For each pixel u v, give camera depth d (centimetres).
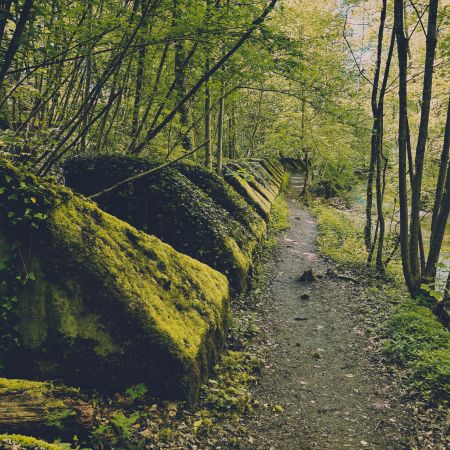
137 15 642
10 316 461
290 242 1539
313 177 3136
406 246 952
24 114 906
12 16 461
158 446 439
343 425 536
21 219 470
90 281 491
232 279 912
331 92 833
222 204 1184
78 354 473
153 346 500
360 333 811
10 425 372
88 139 1101
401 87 893
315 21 1845
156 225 866
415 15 1224
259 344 749
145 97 992
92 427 416
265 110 2500
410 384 614
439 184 973
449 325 845
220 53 864
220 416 519
